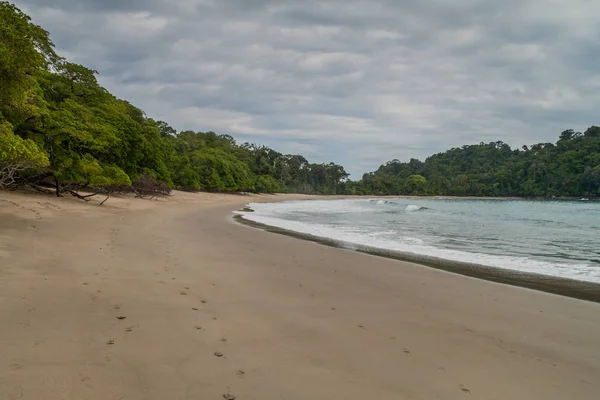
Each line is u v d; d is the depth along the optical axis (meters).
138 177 32.41
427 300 6.72
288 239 14.22
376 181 156.50
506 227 22.12
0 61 9.65
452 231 19.45
